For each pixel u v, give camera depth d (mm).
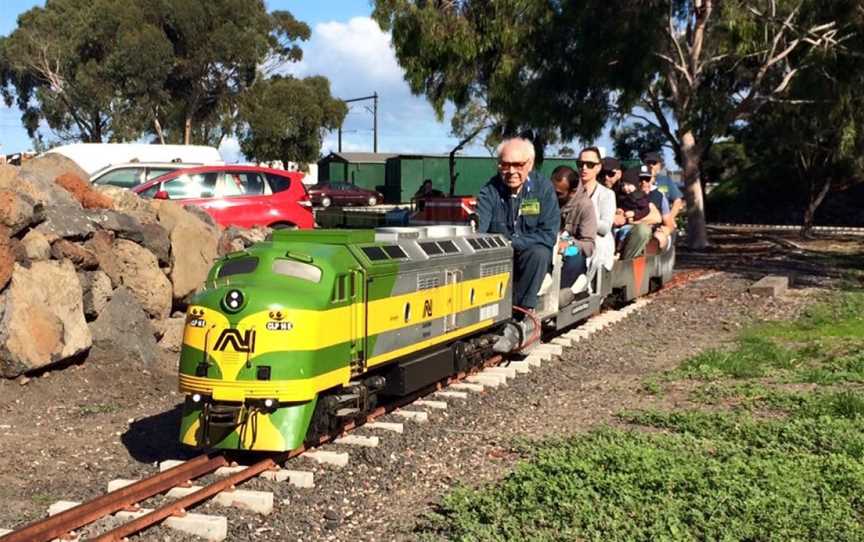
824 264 25438
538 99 27891
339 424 7781
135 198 12086
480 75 30828
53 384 9555
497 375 10352
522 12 28156
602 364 11852
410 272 8305
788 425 8164
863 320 14977
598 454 7211
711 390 9977
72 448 7730
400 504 6547
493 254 10047
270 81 60750
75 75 55938
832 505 6129
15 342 9242
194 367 6824
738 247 32250
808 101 28672
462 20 28766
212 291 6965
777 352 12031
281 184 17672
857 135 32469
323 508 6398
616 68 26781
